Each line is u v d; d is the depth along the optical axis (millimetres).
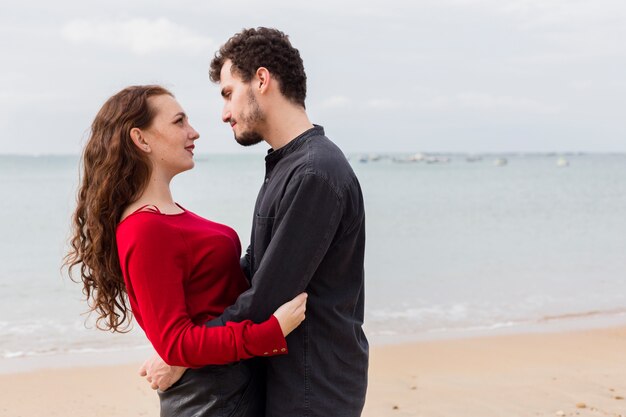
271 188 2141
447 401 5117
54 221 19703
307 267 2035
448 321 8062
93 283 2264
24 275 10859
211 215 20828
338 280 2170
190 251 2088
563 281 10875
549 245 15406
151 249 1995
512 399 5168
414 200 30719
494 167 88750
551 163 112625
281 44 2152
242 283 2271
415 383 5574
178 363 2004
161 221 2043
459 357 6422
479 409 4934
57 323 7758
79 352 6609
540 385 5531
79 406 5109
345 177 2096
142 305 2010
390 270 11797
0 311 8328
